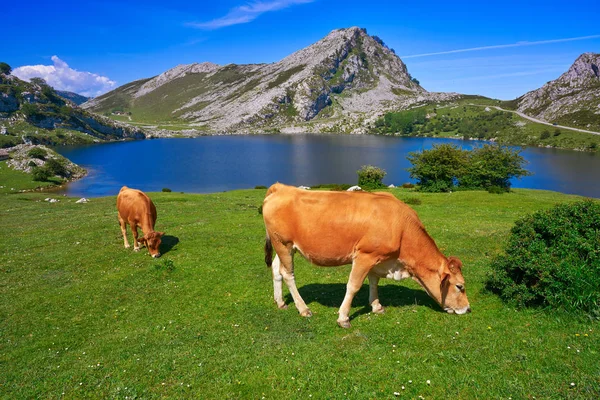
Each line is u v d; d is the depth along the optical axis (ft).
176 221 85.76
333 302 33.63
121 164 407.03
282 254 30.25
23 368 26.27
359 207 26.91
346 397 19.34
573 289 25.23
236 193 159.74
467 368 20.57
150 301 38.52
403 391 19.35
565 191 272.31
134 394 21.26
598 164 384.06
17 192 249.75
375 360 22.47
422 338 24.76
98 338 30.78
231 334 28.66
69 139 609.83
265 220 30.19
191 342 27.94
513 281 29.17
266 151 522.47
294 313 31.63
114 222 86.02
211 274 45.85
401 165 396.78
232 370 22.85
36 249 64.13
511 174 163.84
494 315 27.40
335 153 495.41
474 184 157.38
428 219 77.46
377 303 29.84
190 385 21.65
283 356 24.00
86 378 23.62
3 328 33.63
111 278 46.37
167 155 484.33
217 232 70.85
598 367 18.92
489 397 18.08
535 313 26.58
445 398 18.48
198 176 339.36
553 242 28.78
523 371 19.63
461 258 46.75
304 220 27.99
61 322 34.58
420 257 27.48
